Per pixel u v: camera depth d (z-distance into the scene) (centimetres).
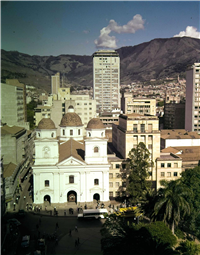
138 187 7112
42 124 7556
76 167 7588
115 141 10325
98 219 6900
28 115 18962
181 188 5584
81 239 5925
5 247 5556
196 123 14525
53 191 7619
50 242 5816
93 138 7631
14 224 6456
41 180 7606
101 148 7712
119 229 4731
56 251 5447
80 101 15850
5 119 12412
